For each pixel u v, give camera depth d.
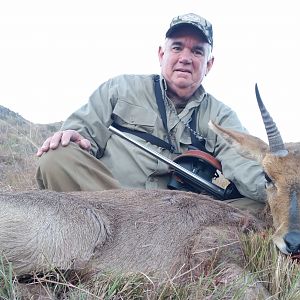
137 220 0.96
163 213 0.98
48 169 1.22
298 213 0.99
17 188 1.63
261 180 1.17
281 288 0.87
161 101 1.37
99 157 1.38
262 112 1.08
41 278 0.82
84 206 0.94
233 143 1.13
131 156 1.32
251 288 0.85
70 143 1.24
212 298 0.81
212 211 1.02
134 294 0.82
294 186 1.02
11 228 0.87
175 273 0.91
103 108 1.38
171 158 1.34
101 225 0.93
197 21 1.38
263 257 0.94
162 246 0.94
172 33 1.37
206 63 1.42
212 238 0.95
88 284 0.84
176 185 1.27
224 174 1.26
